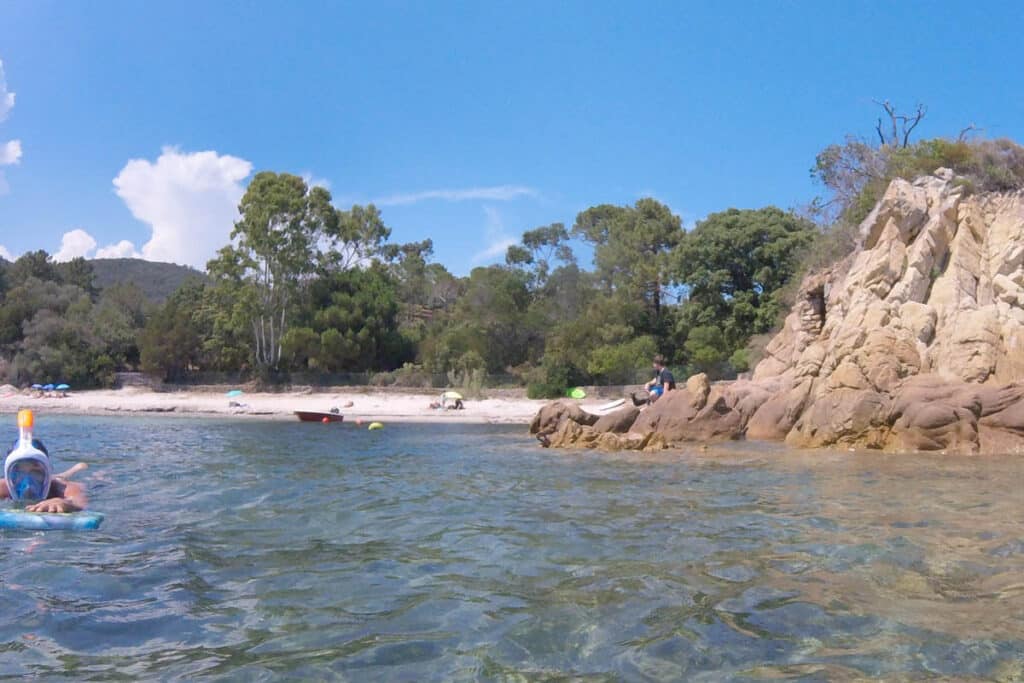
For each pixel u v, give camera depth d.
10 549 7.10
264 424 31.67
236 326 52.16
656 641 4.63
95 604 5.43
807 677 4.07
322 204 53.94
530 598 5.52
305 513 9.17
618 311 47.91
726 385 24.78
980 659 4.30
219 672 4.19
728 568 6.32
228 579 6.10
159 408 39.84
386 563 6.61
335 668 4.24
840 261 25.73
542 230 63.66
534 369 47.12
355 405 40.56
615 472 13.14
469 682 4.05
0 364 49.88
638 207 59.44
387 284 59.28
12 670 4.20
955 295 20.03
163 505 9.77
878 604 5.30
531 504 9.75
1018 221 20.80
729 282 47.78
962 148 23.12
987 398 16.36
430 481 12.16
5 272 75.12
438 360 50.22
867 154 36.22
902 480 11.68
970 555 6.67
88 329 53.03
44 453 9.23
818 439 17.72
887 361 18.72
